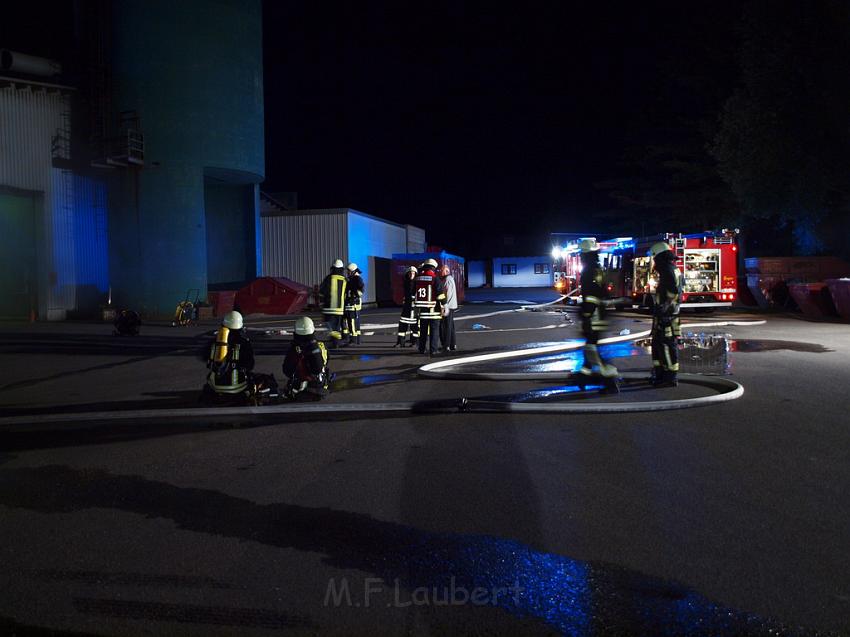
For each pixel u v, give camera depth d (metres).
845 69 20.94
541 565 3.40
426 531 3.87
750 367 9.98
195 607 3.03
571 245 29.23
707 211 33.59
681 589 3.12
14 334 18.06
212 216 29.34
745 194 24.33
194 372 10.70
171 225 24.23
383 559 3.51
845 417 6.66
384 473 5.03
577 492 4.51
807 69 21.66
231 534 3.88
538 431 6.25
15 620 2.94
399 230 37.72
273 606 3.04
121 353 13.57
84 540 3.81
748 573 3.27
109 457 5.65
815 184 22.27
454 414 7.09
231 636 2.80
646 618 2.88
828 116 21.98
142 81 23.88
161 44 23.86
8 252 24.70
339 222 29.69
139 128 24.00
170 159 24.11
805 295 19.55
